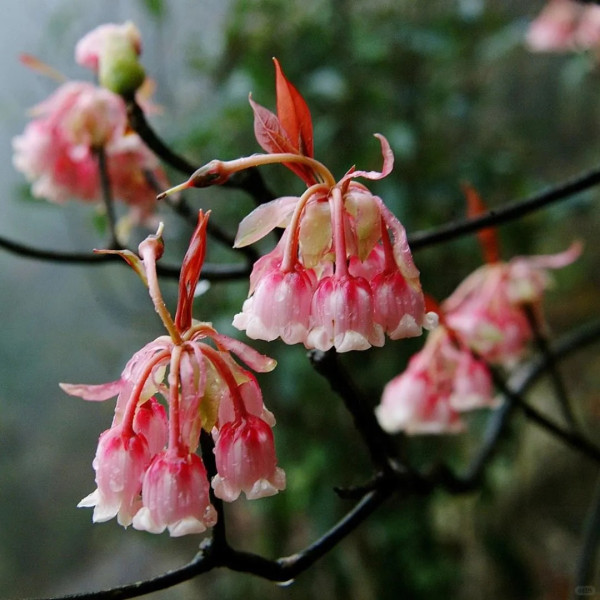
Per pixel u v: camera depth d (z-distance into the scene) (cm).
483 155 63
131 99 26
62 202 35
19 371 117
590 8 59
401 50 60
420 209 59
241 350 18
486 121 80
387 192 57
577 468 71
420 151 60
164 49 77
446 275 61
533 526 71
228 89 58
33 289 120
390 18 61
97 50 28
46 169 34
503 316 35
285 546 70
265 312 19
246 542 75
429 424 31
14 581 105
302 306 19
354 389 23
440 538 68
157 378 19
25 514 110
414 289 19
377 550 67
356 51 57
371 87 57
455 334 31
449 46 59
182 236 63
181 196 33
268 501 66
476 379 31
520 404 32
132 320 85
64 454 117
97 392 19
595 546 35
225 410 19
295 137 20
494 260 35
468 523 69
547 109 92
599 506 36
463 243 59
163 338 19
